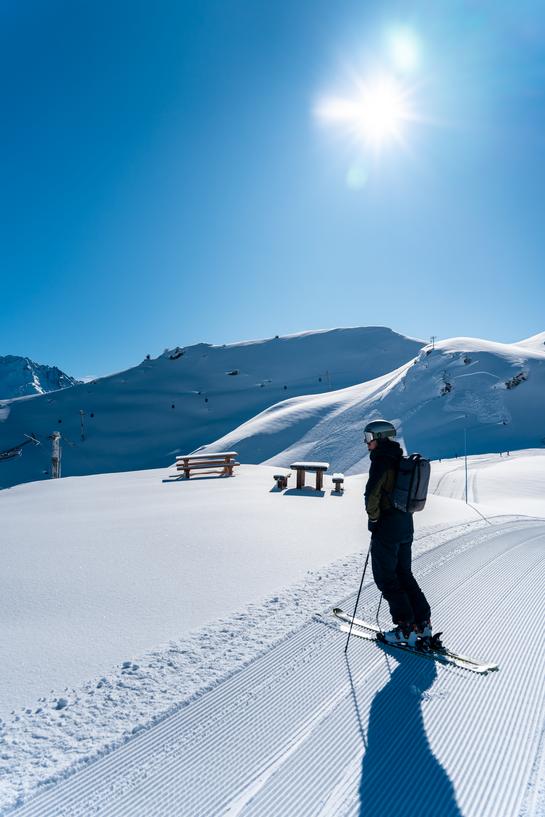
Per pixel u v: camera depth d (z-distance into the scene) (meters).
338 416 108.81
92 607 4.90
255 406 179.00
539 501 37.12
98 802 2.36
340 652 3.96
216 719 3.04
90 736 2.85
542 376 106.88
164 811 2.31
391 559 4.07
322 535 8.02
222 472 18.88
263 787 2.47
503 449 85.81
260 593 5.29
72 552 7.06
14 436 159.62
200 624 4.46
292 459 88.50
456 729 2.98
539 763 2.68
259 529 8.45
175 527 8.63
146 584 5.59
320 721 3.04
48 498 14.09
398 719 3.07
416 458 4.05
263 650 3.94
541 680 3.59
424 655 3.94
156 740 2.83
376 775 2.57
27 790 2.41
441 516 11.09
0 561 6.65
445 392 106.88
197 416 172.75
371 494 4.01
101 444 153.25
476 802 2.39
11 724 2.96
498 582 5.87
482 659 3.90
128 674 3.56
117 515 10.20
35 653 3.90
